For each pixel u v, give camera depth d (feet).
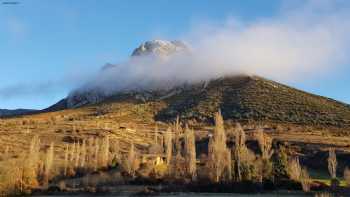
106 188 350.43
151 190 333.01
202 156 465.47
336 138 553.23
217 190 326.03
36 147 419.95
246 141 479.41
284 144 490.08
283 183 332.60
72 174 422.82
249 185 327.47
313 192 306.96
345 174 321.32
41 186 370.73
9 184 354.95
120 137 652.07
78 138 635.25
